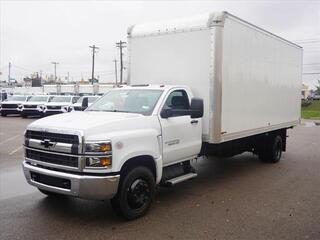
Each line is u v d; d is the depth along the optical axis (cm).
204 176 938
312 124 3180
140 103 693
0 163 1070
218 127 753
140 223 584
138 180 600
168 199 721
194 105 666
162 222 589
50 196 715
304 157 1266
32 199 702
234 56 804
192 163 1120
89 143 539
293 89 1223
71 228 559
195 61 765
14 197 715
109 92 777
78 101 2853
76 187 541
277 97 1082
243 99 863
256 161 1167
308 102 8288
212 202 703
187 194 761
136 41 866
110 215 617
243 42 842
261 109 974
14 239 514
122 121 592
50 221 586
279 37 1065
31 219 594
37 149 591
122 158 564
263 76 972
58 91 5978
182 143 703
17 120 2764
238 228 568
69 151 547
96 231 548
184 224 582
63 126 564
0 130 2022
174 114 671
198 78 763
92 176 539
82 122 575
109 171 547
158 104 671
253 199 726
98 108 728
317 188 820
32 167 595
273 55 1032
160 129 651
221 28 737
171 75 806
